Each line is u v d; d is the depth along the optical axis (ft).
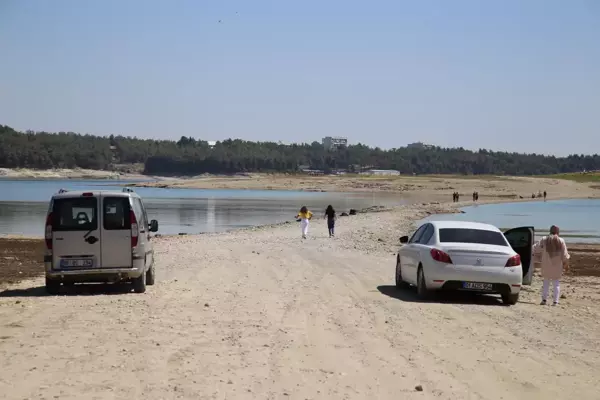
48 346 28.78
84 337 30.78
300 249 92.73
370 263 74.79
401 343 31.04
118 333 31.83
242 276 58.90
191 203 316.81
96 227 47.57
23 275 63.93
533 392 23.26
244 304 41.93
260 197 401.29
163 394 21.61
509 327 36.86
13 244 107.14
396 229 144.46
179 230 160.25
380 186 579.07
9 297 46.01
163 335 31.45
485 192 506.89
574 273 75.87
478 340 32.53
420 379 24.44
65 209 47.62
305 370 25.26
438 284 46.42
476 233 49.29
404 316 39.22
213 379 23.59
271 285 52.47
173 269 65.51
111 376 23.77
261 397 21.56
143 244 48.98
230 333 32.24
